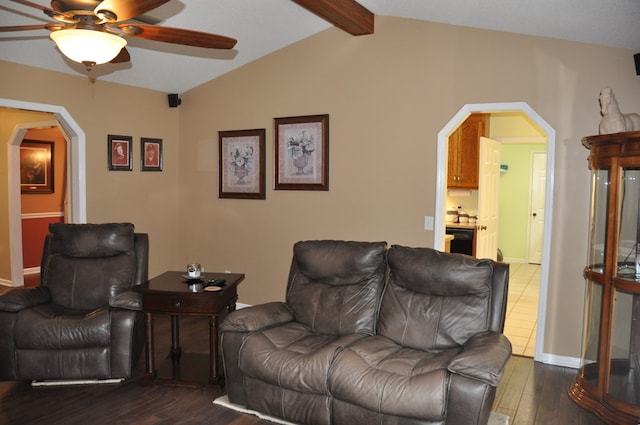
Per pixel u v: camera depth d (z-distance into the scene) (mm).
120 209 5250
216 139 5543
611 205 3098
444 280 3086
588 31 3445
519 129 7324
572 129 3828
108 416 3068
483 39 4082
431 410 2500
